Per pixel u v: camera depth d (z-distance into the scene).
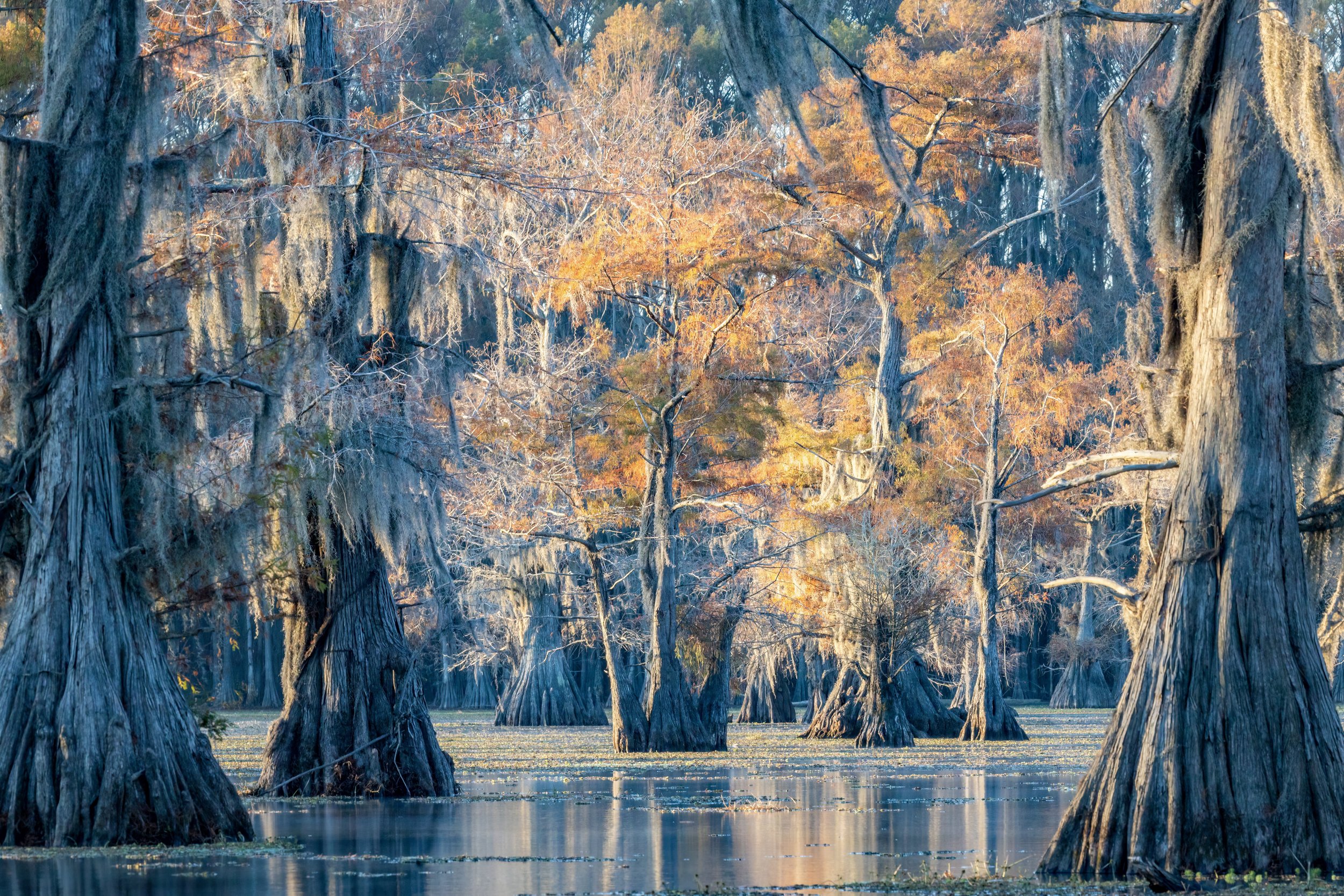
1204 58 28.94
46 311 34.22
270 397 39.00
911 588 88.12
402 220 51.94
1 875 28.36
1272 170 28.42
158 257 40.53
